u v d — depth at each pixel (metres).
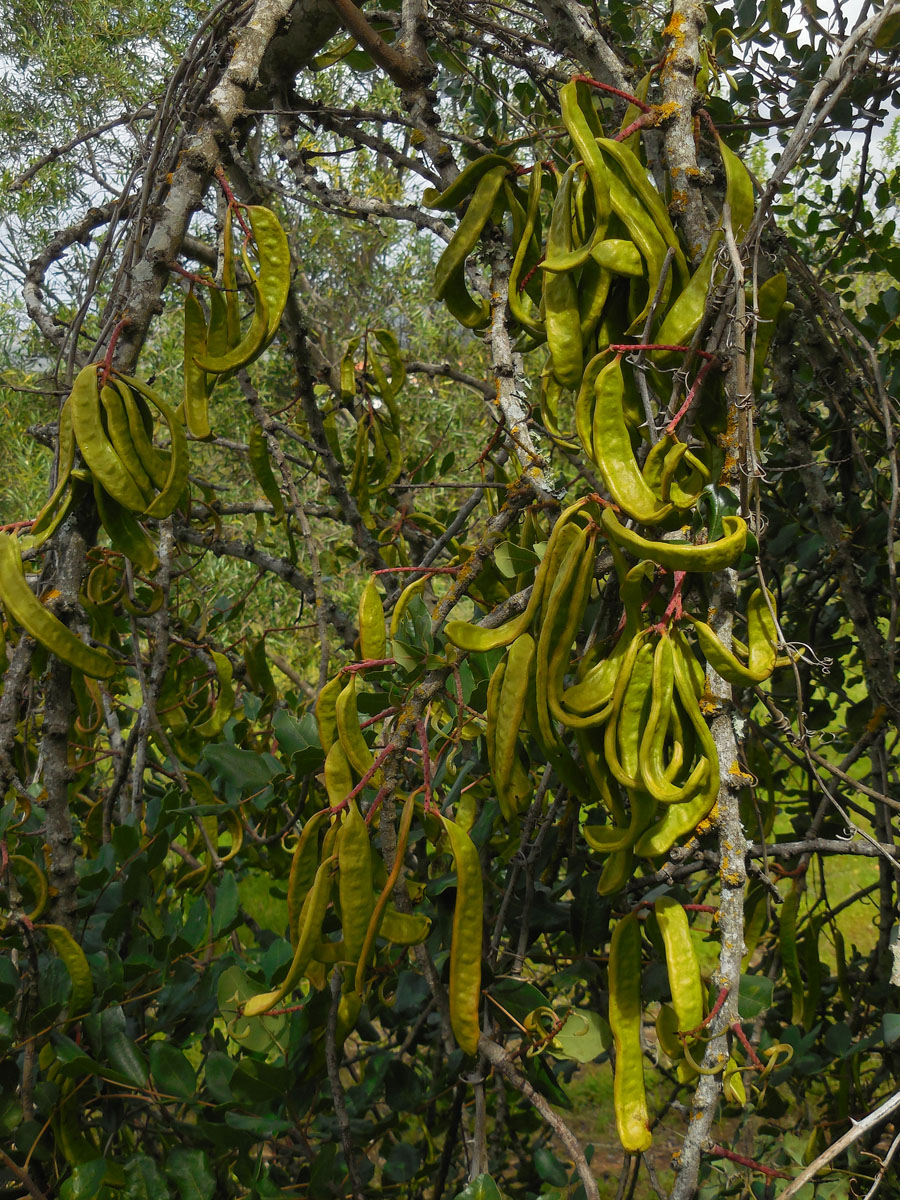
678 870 1.20
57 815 1.30
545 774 1.43
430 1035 1.99
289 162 1.93
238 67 1.29
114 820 2.44
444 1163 1.73
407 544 2.78
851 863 3.39
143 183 1.26
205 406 1.26
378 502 2.51
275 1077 1.42
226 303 1.22
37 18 3.64
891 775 2.53
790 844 1.21
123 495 1.13
